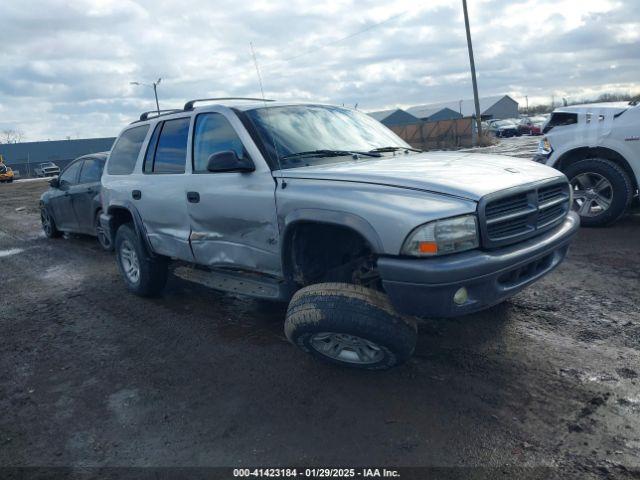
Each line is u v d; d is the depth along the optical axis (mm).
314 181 3473
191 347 4348
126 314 5305
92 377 3971
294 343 3539
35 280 7070
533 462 2629
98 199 8180
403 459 2734
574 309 4406
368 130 4660
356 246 3732
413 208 2975
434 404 3195
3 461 3010
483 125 45688
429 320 4371
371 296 3146
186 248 4637
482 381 3410
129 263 5844
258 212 3781
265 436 3033
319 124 4344
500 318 4348
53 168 54469
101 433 3213
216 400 3477
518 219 3266
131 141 5551
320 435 2994
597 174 6852
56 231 10250
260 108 4227
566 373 3416
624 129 6672
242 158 3928
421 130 36312
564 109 7367
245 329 4641
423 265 2896
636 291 4684
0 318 5535
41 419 3432
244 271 4285
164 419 3305
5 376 4105
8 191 27656
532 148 24250
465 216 2967
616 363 3494
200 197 4297
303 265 3697
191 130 4535
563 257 3783
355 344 3381
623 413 2955
